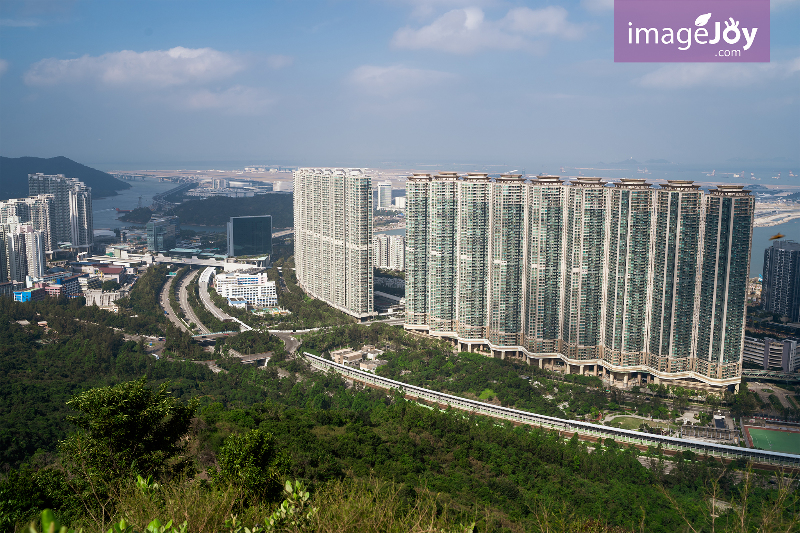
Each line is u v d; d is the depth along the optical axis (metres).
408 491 177.00
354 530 71.81
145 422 133.25
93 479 117.44
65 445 131.12
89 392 136.62
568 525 114.94
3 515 124.00
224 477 122.25
